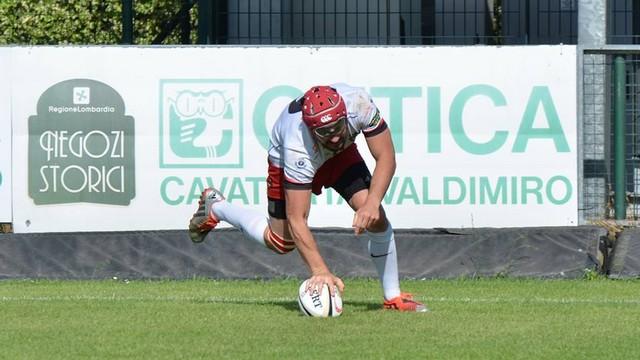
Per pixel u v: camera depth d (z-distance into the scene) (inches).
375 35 2201.0
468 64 1453.0
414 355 819.4
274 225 1047.6
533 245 1421.0
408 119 1454.2
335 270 1418.6
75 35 2645.2
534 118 1459.2
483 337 898.1
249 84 1459.2
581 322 981.2
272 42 2194.9
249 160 1457.9
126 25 1939.0
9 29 2655.0
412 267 1421.0
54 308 1083.9
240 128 1459.2
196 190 1460.4
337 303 1011.3
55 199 1457.9
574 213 1461.6
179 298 1194.0
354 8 2197.3
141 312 1048.8
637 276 1402.6
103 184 1459.2
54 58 1457.9
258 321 983.0
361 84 1455.5
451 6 2201.0
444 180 1455.5
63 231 1459.2
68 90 1457.9
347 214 1445.6
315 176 1019.9
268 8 2194.9
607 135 1482.5
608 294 1229.7
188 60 1457.9
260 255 1423.5
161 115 1459.2
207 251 1428.4
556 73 1457.9
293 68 1457.9
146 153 1459.2
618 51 1466.5
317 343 868.6
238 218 1091.3
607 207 1483.8
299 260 1422.2
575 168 1461.6
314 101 935.7
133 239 1434.5
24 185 1457.9
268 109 1459.2
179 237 1430.9
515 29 2194.9
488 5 2197.3
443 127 1454.2
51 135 1459.2
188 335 908.6
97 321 990.4
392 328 941.8
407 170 1455.5
